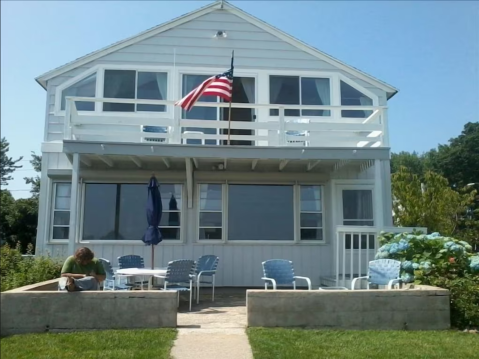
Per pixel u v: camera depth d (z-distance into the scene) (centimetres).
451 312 683
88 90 1207
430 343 581
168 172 1182
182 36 1247
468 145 3562
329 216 1206
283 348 552
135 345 562
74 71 1211
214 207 1191
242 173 1194
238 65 1247
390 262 798
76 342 576
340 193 1212
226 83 1052
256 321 653
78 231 1148
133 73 1222
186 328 654
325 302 657
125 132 1052
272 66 1255
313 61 1264
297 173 1206
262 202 1204
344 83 1265
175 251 1163
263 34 1263
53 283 786
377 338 604
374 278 803
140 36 1233
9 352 536
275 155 1032
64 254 1141
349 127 1066
